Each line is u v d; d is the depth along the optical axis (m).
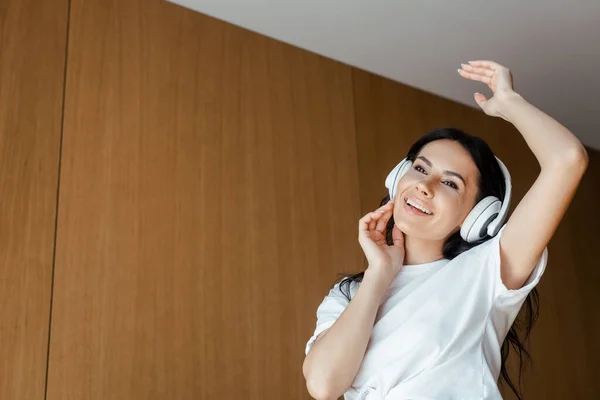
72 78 2.42
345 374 1.06
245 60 2.92
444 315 1.07
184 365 2.32
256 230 2.67
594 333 3.90
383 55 3.28
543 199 1.06
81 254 2.23
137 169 2.44
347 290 1.27
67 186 2.28
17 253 2.12
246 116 2.83
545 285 3.80
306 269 2.76
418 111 3.52
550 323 3.72
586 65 3.40
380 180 3.19
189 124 2.64
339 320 1.11
